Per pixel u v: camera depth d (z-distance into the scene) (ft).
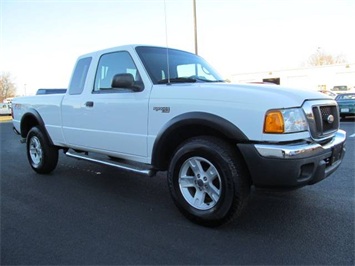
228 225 11.42
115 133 13.75
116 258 9.39
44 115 18.19
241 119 10.06
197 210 11.27
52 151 18.60
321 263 8.96
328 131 11.31
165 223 11.76
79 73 16.14
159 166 12.35
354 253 9.47
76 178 18.30
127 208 13.39
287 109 9.76
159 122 12.00
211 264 9.01
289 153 9.42
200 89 11.14
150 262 9.15
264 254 9.49
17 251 9.88
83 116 15.31
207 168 11.18
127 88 12.80
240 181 10.28
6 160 24.76
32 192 15.79
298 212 12.56
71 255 9.59
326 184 16.21
